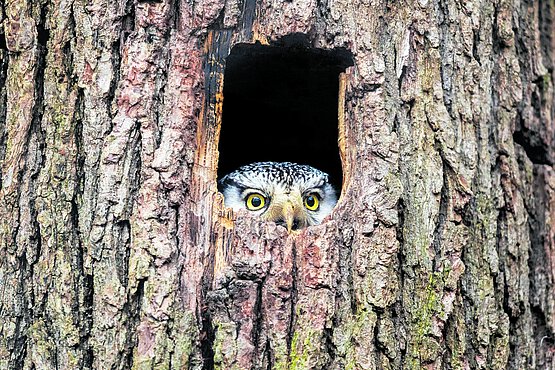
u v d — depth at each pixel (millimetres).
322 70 5992
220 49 5172
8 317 4867
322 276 4867
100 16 5055
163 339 4742
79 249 4918
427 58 5344
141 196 4895
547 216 5836
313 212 6742
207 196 5000
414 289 5055
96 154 4961
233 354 4723
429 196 5156
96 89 5004
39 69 5090
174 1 5125
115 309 4785
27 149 5016
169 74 5066
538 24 6172
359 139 5168
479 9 5527
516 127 5742
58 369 4812
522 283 5434
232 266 4848
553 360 5648
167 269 4824
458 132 5309
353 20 5223
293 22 5148
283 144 8156
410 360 4980
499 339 5234
